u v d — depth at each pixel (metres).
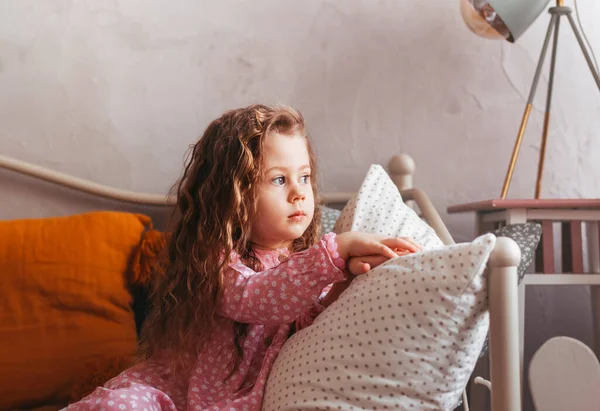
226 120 1.00
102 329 1.31
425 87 1.64
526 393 1.62
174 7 1.60
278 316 0.88
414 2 1.64
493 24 1.40
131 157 1.58
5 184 1.55
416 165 1.64
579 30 1.65
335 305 0.83
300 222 0.97
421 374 0.74
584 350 1.14
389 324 0.74
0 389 1.26
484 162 1.65
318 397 0.76
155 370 0.97
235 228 0.97
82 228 1.37
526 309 1.63
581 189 1.66
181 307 0.97
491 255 0.73
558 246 1.65
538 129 1.66
